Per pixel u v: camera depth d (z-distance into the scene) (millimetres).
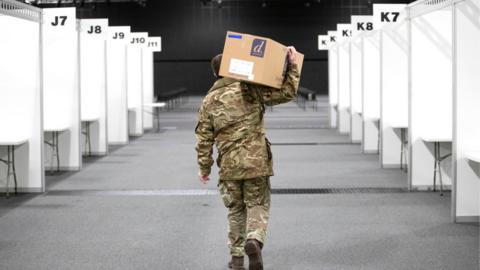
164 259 3855
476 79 4793
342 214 5152
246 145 3203
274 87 3150
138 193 6188
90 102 9219
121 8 24359
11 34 6172
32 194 6184
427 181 6242
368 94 9156
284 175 7293
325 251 4023
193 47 25391
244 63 3123
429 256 3896
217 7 25031
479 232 4527
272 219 4969
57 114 7707
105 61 9172
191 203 5656
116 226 4770
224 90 3221
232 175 3217
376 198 5859
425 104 6145
